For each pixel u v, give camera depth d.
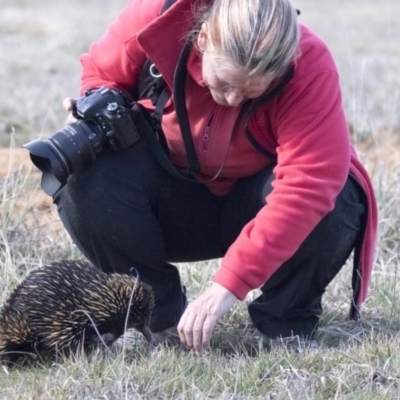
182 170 14.33
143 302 14.34
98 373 13.38
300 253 14.30
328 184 13.14
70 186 14.38
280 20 11.88
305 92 13.09
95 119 14.08
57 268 14.48
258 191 14.38
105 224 14.47
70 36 53.62
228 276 13.07
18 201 21.84
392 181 22.69
